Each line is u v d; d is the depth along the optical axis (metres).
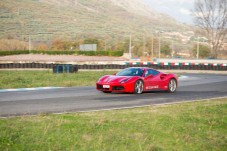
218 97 14.23
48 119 8.17
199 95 14.88
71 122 7.86
